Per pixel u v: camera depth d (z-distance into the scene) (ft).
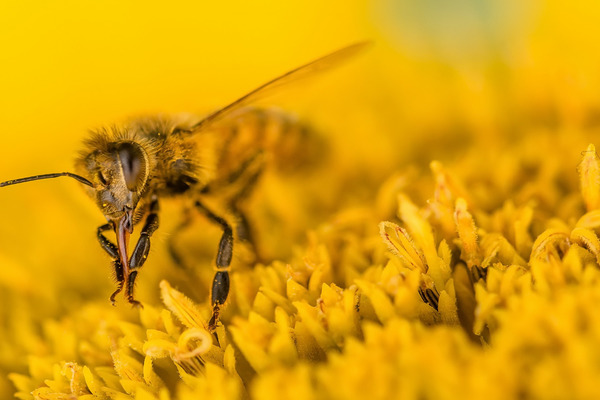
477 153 0.29
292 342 0.25
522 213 0.26
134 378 0.26
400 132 0.30
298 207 0.29
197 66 0.32
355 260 0.27
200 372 0.25
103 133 0.27
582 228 0.25
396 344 0.24
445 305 0.25
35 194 0.30
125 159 0.26
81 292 0.28
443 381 0.23
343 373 0.23
